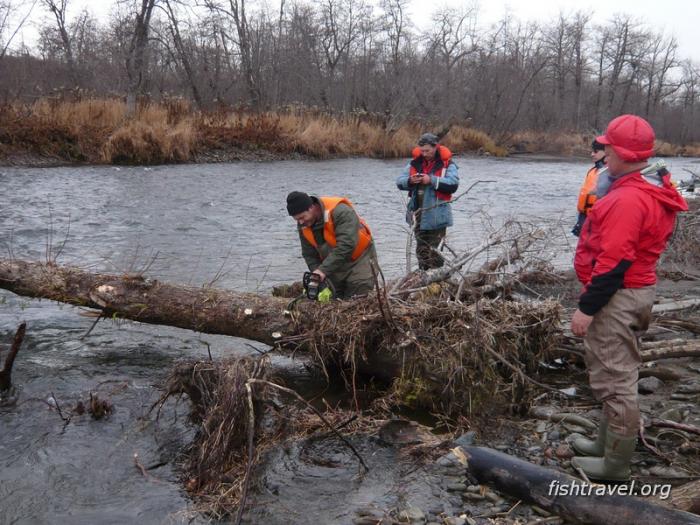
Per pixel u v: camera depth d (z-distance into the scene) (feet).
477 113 124.06
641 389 14.83
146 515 10.57
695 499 9.81
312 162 76.54
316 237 16.26
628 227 9.91
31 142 60.34
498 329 14.44
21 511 10.62
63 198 41.86
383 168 71.56
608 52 203.72
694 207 39.40
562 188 61.21
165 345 18.13
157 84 103.19
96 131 64.75
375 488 11.18
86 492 11.21
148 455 12.46
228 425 11.92
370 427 13.38
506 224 21.33
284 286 21.57
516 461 10.79
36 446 12.59
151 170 59.82
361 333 14.52
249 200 44.96
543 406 14.14
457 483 11.21
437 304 14.93
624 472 10.91
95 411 13.80
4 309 20.56
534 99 145.79
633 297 10.36
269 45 109.81
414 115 109.50
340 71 116.78
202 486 11.44
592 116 183.11
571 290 23.59
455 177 22.15
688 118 192.65
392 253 30.22
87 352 17.43
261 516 10.45
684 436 12.62
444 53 131.03
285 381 15.97
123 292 16.75
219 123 77.92
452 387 13.78
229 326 16.11
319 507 10.66
